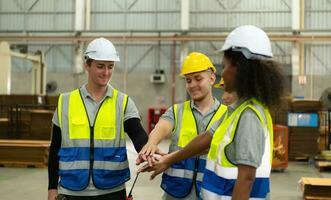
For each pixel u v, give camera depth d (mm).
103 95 2312
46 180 7129
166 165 2061
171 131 2586
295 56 14734
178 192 2488
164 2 15672
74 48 15867
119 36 15500
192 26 15508
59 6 16062
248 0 15250
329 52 14812
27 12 16188
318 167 8820
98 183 2211
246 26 1574
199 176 2455
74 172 2205
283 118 10227
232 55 1561
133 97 15703
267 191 1533
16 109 9570
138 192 6168
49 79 15938
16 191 6215
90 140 2232
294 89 14727
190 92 2592
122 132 2295
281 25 15125
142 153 2113
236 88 1544
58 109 2281
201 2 15469
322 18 15016
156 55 15625
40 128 9414
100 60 2180
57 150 2303
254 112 1496
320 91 14719
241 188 1451
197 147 1911
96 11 15977
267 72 1520
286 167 8617
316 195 5613
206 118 2570
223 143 1539
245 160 1445
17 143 8773
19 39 15875
